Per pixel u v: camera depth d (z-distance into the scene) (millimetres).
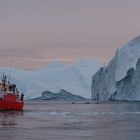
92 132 57438
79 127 65188
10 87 104750
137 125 69250
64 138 49906
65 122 76062
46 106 184125
